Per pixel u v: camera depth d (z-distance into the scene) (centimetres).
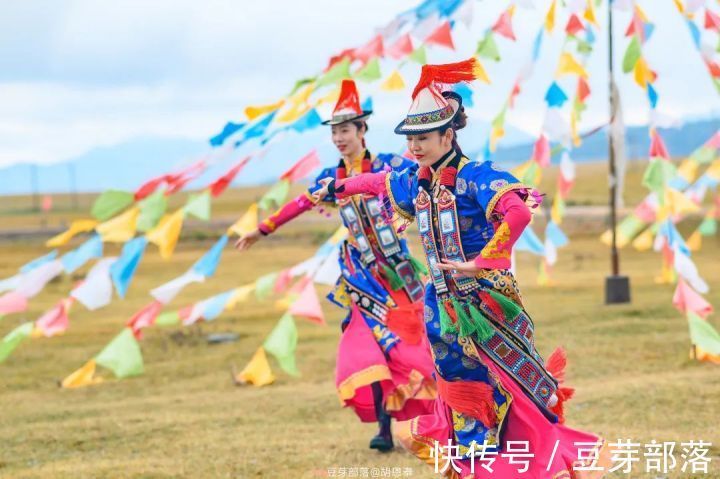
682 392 1077
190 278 962
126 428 1098
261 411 1173
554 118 1052
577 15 1030
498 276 634
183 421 1123
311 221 8362
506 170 623
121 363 944
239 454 926
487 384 642
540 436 637
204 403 1280
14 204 17762
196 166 885
